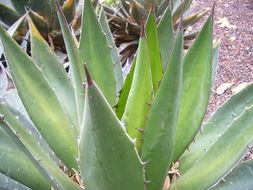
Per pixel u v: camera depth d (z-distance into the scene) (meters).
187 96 0.76
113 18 1.91
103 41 0.80
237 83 1.93
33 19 1.64
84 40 0.79
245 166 0.76
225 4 2.96
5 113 0.69
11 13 1.68
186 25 2.03
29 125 0.90
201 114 0.75
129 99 0.67
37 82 0.77
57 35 1.75
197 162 0.76
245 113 0.67
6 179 0.78
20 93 0.73
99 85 0.84
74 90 0.84
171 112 0.63
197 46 0.73
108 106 0.52
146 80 0.64
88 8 0.76
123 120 0.69
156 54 0.68
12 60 0.72
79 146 0.61
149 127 0.65
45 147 0.89
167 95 0.61
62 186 0.66
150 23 0.67
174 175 0.78
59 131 0.79
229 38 2.40
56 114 0.79
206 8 2.90
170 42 0.87
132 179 0.63
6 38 0.70
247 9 2.84
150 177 0.72
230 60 2.15
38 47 0.89
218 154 0.72
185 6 1.89
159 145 0.67
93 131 0.55
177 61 0.58
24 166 0.71
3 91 1.14
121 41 2.06
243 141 0.67
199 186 0.73
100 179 0.63
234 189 0.74
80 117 0.81
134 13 1.92
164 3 1.91
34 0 1.64
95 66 0.82
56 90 0.90
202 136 0.89
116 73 0.98
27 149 0.57
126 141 0.57
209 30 0.70
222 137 0.72
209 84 0.73
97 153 0.59
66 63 1.70
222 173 0.70
